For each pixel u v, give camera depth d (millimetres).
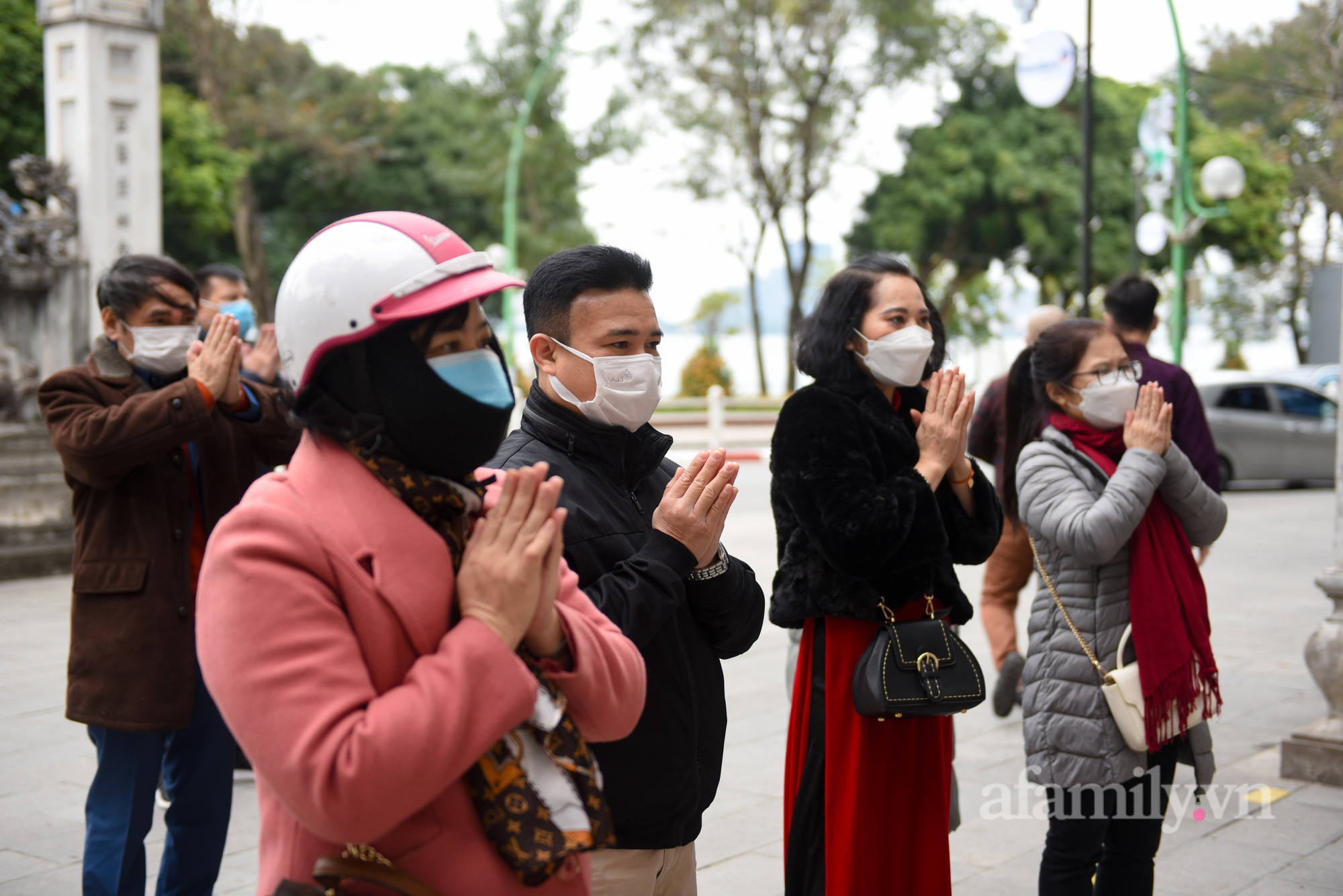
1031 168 30906
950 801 3021
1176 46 16000
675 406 27406
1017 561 5375
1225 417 15211
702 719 2232
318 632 1328
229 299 5281
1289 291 33438
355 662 1344
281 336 1471
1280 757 4805
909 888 2826
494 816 1426
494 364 1503
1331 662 4547
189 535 3086
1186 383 4641
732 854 3920
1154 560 3014
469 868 1414
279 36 29188
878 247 32969
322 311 1418
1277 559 10023
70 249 10672
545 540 1419
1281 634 7133
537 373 2324
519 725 1468
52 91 10773
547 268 2293
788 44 29516
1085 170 15141
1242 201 30531
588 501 2195
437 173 34125
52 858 3803
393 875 1389
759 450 21453
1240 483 16984
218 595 1344
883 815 2779
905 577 2756
